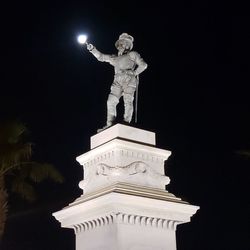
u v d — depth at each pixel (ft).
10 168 89.97
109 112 61.52
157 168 59.62
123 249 52.80
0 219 87.61
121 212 53.52
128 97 61.41
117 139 57.16
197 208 58.80
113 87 61.77
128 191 54.60
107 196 53.52
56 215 60.44
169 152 61.11
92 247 55.72
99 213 55.16
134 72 62.13
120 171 56.34
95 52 62.54
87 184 59.57
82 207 56.95
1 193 88.48
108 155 58.08
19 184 91.81
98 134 61.11
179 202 57.77
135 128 59.93
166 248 55.93
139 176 57.52
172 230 57.11
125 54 62.54
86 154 60.49
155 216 55.67
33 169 91.30
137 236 54.24
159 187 58.75
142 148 58.80
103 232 54.85
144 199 54.90
